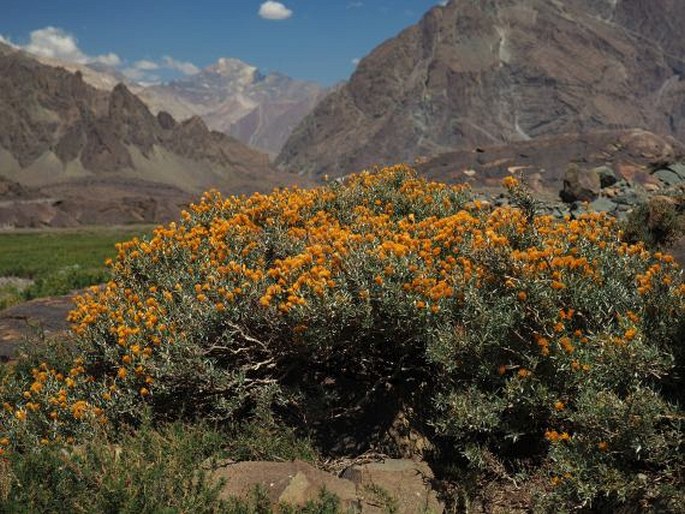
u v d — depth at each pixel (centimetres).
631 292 202
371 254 211
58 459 187
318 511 176
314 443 220
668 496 161
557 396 186
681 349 179
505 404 187
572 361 182
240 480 192
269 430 213
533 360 186
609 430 171
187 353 215
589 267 202
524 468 194
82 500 177
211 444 209
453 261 214
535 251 199
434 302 202
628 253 216
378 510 184
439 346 194
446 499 189
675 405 176
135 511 171
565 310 196
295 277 214
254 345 223
